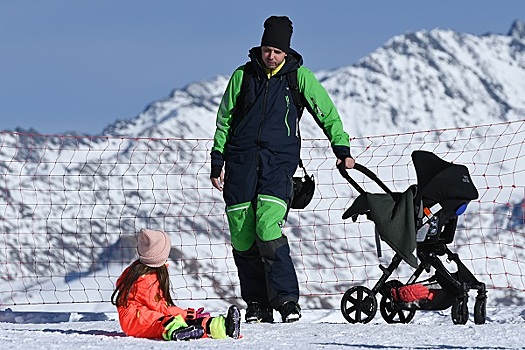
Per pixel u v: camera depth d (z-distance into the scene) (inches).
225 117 622.8
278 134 613.9
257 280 635.5
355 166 622.5
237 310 504.4
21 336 498.9
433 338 508.7
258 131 613.3
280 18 610.9
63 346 448.1
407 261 605.9
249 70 617.3
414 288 616.4
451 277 611.2
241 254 633.0
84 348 442.3
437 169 613.9
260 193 610.5
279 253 613.0
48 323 655.8
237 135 618.8
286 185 614.2
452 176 608.7
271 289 618.5
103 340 485.4
